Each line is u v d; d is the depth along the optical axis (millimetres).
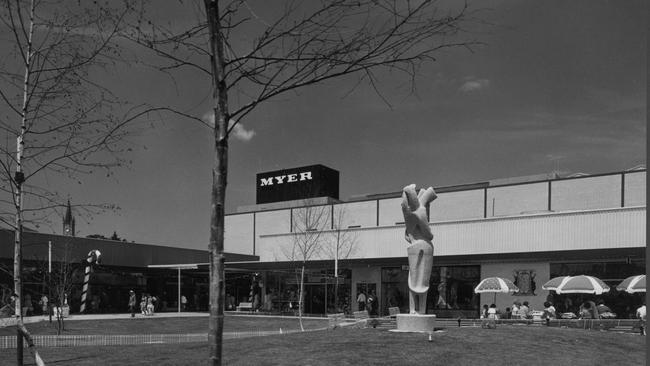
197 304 49156
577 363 14125
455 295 39062
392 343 15469
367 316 29516
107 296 42312
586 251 33438
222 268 4984
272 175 69875
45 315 32594
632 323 23719
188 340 21000
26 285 33688
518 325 24016
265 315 40219
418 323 19281
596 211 36375
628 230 35156
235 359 13531
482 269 38094
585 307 29297
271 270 47531
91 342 19375
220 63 5281
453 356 14031
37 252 33219
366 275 43812
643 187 44031
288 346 15117
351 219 57812
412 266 20109
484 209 51344
